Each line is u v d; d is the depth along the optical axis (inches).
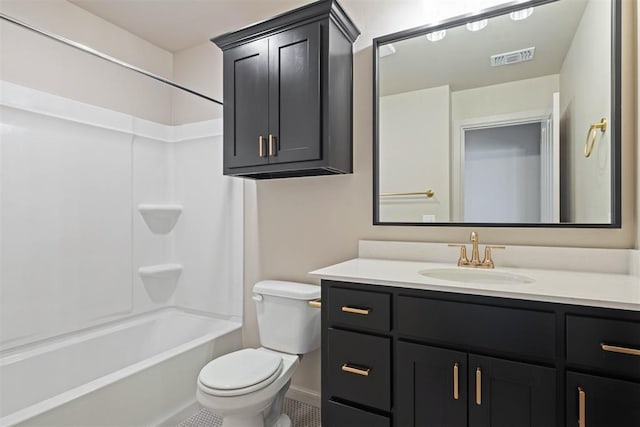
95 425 57.7
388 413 49.4
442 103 66.0
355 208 74.6
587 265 54.3
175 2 84.6
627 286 43.6
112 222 90.4
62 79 83.0
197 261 100.8
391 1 70.7
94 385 58.7
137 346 92.4
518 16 60.5
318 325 73.5
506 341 42.0
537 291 41.2
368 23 72.9
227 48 74.7
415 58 68.3
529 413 40.8
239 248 92.0
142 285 97.7
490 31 62.5
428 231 67.2
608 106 53.6
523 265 58.5
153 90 104.0
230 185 94.0
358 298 51.6
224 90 75.1
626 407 36.4
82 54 86.9
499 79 61.6
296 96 66.1
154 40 102.0
